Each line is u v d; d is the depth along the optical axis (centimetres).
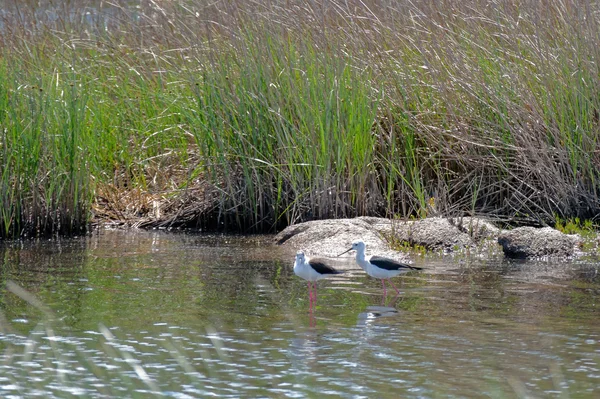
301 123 2614
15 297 1794
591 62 2533
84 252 2300
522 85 2584
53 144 2544
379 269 1836
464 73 2612
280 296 1816
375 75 2678
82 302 1748
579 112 2527
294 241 2417
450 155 2598
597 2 2661
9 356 1394
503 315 1639
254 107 2617
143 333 1527
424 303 1742
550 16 2636
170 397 1219
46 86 2658
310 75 2622
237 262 2186
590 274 2009
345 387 1255
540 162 2480
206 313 1669
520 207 2538
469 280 1956
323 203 2572
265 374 1312
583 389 1242
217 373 1317
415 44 2661
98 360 1380
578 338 1485
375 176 2647
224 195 2686
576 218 2467
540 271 2050
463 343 1460
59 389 1250
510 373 1310
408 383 1270
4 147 2488
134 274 2027
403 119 2642
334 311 1683
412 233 2381
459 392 1234
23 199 2528
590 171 2483
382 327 1562
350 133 2575
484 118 2592
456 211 2567
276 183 2653
